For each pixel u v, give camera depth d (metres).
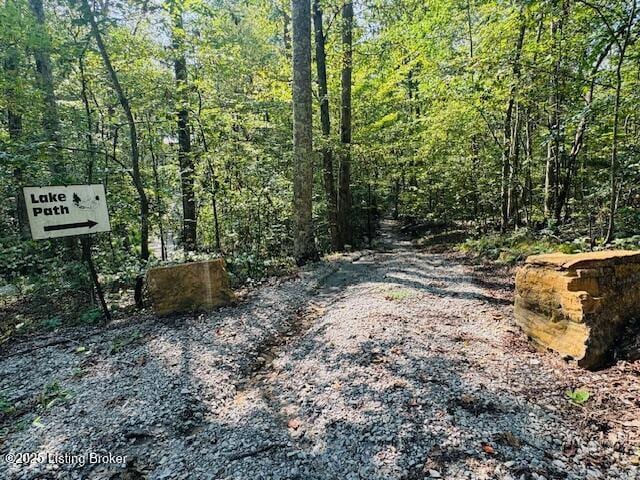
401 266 8.78
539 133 10.30
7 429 3.10
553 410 2.85
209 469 2.52
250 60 12.31
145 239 6.98
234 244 11.29
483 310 5.16
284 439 2.79
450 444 2.53
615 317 3.52
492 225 13.23
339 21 12.09
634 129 8.41
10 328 5.70
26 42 6.89
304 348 4.30
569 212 10.20
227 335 4.81
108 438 2.91
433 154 13.94
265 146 11.32
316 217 13.77
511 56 8.02
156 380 3.75
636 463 2.27
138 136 9.96
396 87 16.25
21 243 6.86
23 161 5.31
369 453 2.53
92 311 5.97
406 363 3.63
